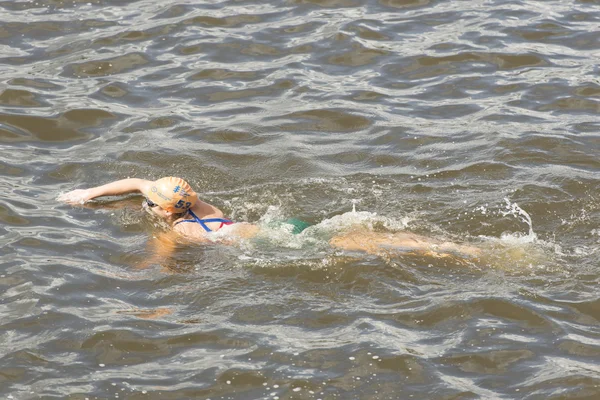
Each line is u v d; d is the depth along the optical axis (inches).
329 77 1078.4
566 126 962.1
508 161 892.0
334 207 823.7
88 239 762.8
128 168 889.5
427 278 700.7
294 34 1170.6
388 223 784.3
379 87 1055.0
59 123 970.1
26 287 690.2
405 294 681.6
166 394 577.3
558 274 703.1
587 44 1140.5
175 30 1176.2
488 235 765.9
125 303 674.8
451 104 1018.1
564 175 859.4
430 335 636.1
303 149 929.5
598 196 820.0
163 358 612.7
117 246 754.2
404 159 908.0
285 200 836.6
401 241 748.6
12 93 1020.5
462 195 831.1
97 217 799.1
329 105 1014.4
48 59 1102.4
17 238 758.5
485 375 594.6
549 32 1170.0
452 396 573.9
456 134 952.3
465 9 1237.1
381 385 584.7
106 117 986.1
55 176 873.5
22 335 634.2
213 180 874.1
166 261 730.8
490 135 944.9
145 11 1230.3
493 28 1181.1
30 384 585.3
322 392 578.6
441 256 726.5
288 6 1245.1
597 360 607.5
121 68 1089.4
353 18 1207.6
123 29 1175.6
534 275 702.5
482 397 572.7
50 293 683.4
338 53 1127.0
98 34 1161.4
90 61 1099.3
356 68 1096.2
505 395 574.6
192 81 1065.5
